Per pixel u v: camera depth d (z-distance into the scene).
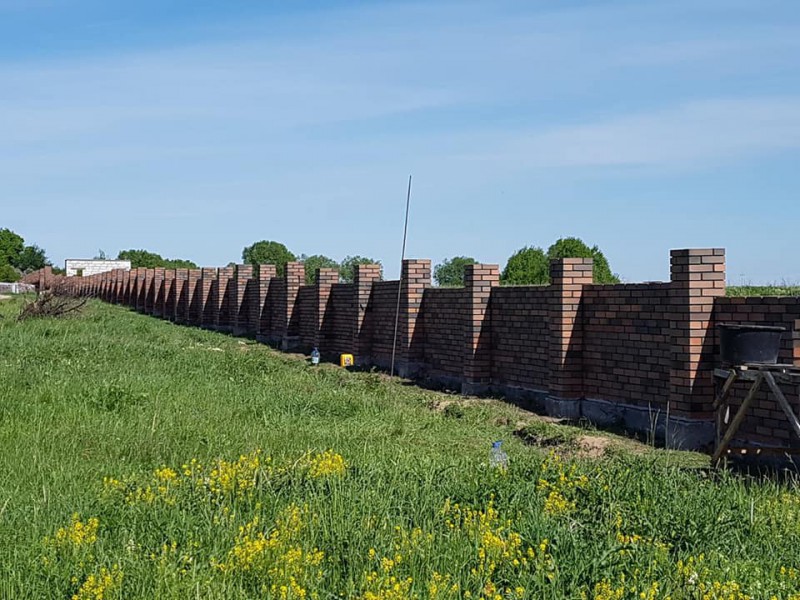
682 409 10.70
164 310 43.12
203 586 5.19
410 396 15.29
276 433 10.52
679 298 10.73
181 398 12.39
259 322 28.44
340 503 6.74
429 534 5.99
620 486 7.59
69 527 6.29
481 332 15.44
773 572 5.68
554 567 5.39
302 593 5.03
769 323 9.80
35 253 112.69
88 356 16.73
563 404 13.02
